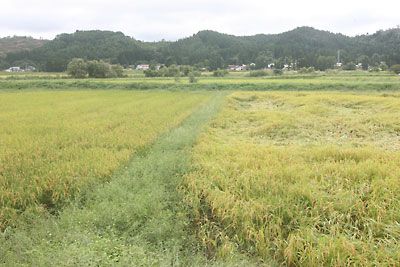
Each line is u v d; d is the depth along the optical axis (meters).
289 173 9.04
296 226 6.67
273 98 34.09
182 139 13.78
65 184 8.54
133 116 20.94
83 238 5.91
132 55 137.12
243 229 6.60
